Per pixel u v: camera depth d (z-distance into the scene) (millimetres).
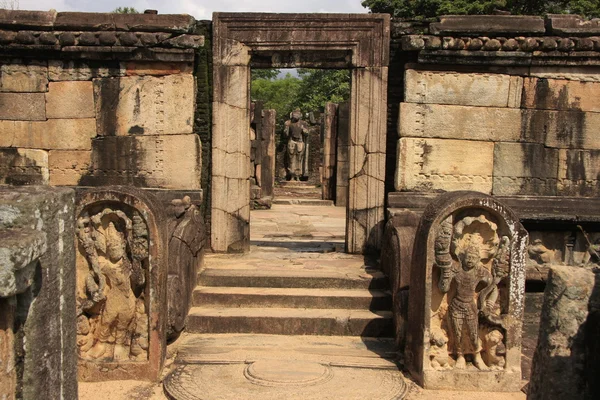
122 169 7590
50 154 7621
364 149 7680
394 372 5477
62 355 3270
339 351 5855
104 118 7551
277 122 29625
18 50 7383
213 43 7590
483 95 7402
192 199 7434
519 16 7223
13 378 2857
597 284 3676
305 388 5016
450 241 5270
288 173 21438
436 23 7234
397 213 6938
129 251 5316
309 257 7793
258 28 7590
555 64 7301
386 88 7586
